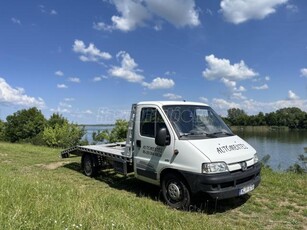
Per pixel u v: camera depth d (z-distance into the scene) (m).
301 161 15.19
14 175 8.00
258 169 6.71
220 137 6.84
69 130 30.28
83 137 30.09
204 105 7.86
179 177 6.35
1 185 5.56
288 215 6.18
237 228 5.32
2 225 3.51
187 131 6.68
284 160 17.06
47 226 3.69
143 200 6.47
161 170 6.71
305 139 46.62
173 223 4.84
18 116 49.97
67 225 3.77
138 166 7.43
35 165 11.73
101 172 10.09
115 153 8.52
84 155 10.03
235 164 6.18
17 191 5.20
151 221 4.75
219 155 6.07
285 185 8.19
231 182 6.03
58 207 4.44
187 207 6.22
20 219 3.71
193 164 6.04
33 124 49.06
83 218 4.11
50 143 30.39
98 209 4.71
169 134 6.62
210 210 6.36
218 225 5.35
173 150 6.46
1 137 50.53
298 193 7.61
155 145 6.95
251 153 6.74
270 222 5.80
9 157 13.79
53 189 5.96
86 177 9.59
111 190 7.94
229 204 6.73
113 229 3.97
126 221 4.32
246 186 6.23
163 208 5.84
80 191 6.14
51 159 13.09
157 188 8.11
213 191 5.81
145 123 7.35
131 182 8.76
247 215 6.15
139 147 7.44
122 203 5.68
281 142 40.16
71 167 11.23
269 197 7.24
